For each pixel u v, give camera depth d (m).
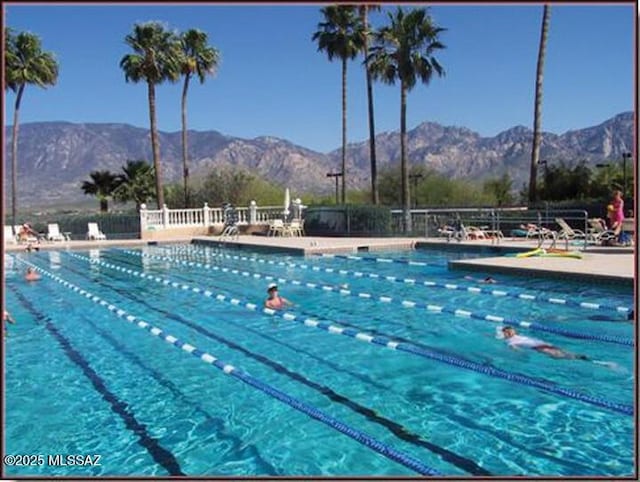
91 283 14.89
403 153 28.66
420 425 5.21
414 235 24.45
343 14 35.09
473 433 5.01
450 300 11.19
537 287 12.04
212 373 6.91
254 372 6.88
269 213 30.55
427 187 52.44
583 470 4.30
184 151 38.72
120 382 6.66
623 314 9.50
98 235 28.12
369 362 7.20
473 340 8.12
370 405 5.73
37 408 5.88
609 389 5.99
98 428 5.34
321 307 10.93
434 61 28.59
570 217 19.88
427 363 7.09
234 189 44.31
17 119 36.34
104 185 41.12
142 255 21.97
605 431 4.98
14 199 29.75
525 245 17.78
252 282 14.43
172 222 29.55
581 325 8.79
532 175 26.25
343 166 35.84
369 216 24.88
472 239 20.66
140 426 5.37
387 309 10.58
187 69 37.59
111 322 10.04
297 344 8.18
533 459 4.51
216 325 9.59
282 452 4.75
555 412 5.42
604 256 14.52
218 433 5.16
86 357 7.75
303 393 6.11
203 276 15.78
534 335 8.30
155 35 32.84
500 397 5.84
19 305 11.84
